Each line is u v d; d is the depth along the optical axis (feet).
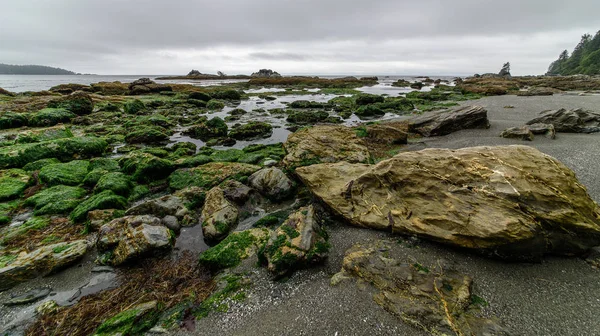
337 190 40.22
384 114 128.26
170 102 165.68
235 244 31.91
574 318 21.67
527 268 26.48
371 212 34.96
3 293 27.07
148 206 40.06
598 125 72.28
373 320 21.93
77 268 30.50
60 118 103.45
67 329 23.27
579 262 26.91
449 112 87.04
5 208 42.29
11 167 57.26
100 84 252.21
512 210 27.37
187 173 53.01
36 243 34.04
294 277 27.71
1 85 388.78
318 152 54.75
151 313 24.20
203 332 22.35
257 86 330.95
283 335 21.56
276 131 97.40
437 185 31.91
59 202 42.88
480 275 25.86
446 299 22.91
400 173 34.37
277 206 43.57
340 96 209.15
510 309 22.50
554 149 57.47
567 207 27.22
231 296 25.76
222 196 42.57
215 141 82.02
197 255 32.96
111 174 50.96
